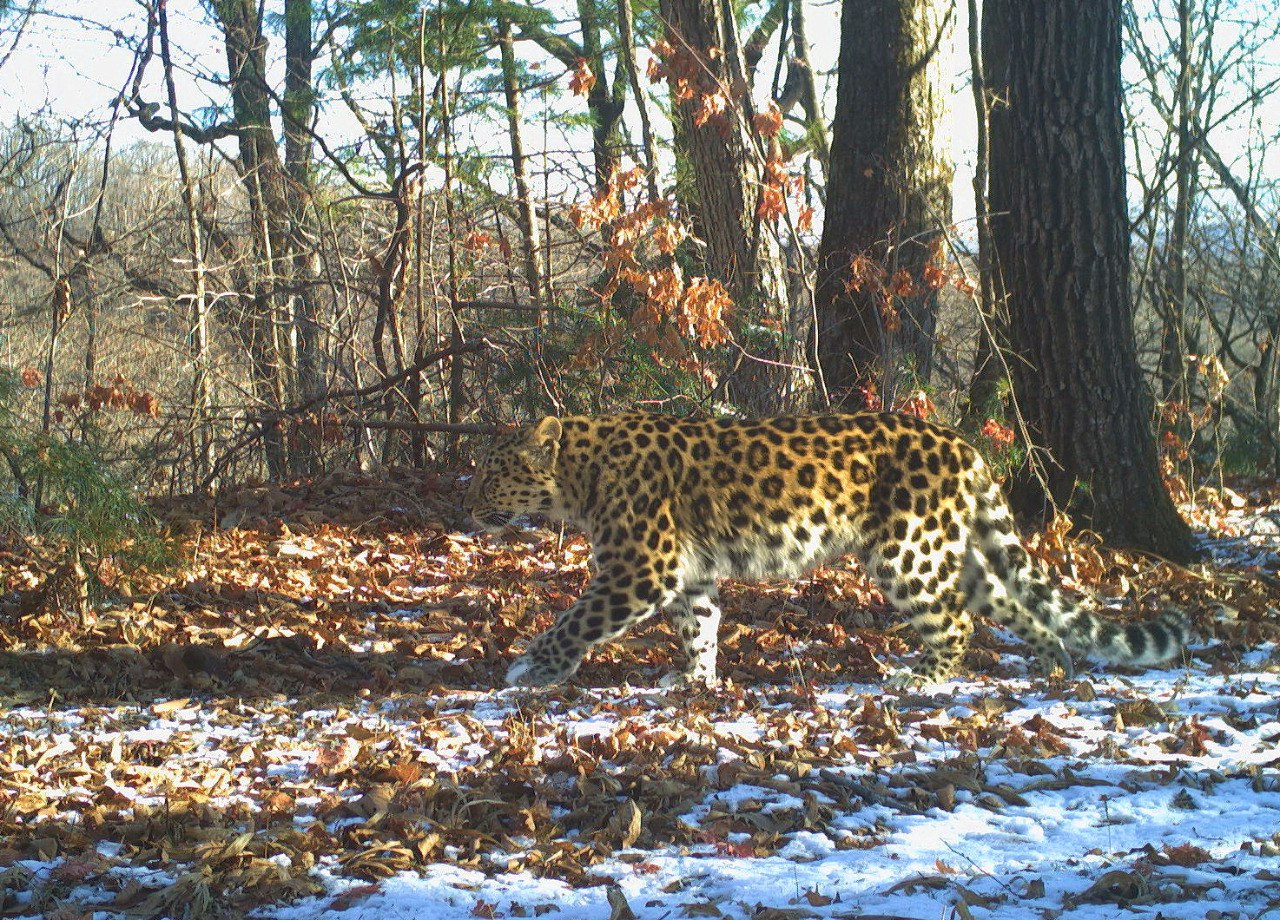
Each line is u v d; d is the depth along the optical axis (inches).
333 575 389.4
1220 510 532.7
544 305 561.0
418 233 597.9
